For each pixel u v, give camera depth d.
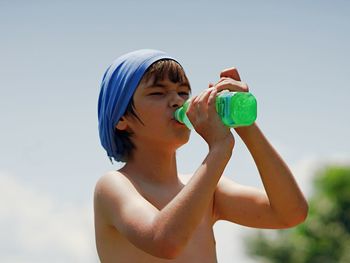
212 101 5.20
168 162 5.65
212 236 5.71
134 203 5.25
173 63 5.59
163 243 4.91
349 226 33.72
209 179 5.00
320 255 32.47
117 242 5.48
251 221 5.81
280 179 5.62
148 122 5.54
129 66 5.62
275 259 31.80
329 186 34.09
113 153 5.76
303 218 5.68
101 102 5.85
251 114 5.22
